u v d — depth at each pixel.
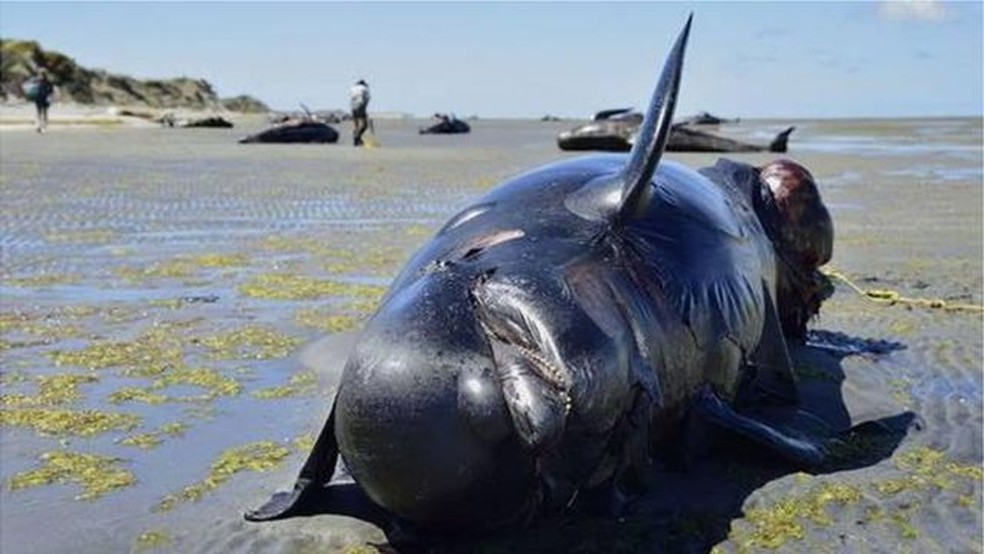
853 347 8.70
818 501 5.63
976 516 5.49
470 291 4.88
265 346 8.63
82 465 6.12
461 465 4.64
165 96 101.81
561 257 5.22
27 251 13.15
